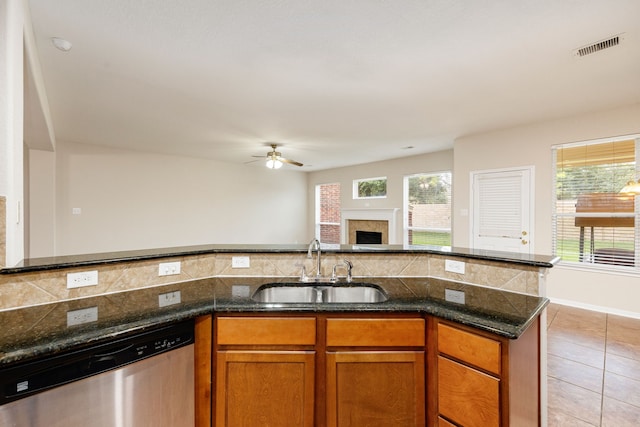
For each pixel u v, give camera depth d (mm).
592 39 2174
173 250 2125
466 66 2570
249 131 4578
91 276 1693
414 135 4777
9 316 1383
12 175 1461
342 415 1541
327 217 8477
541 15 1915
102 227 5680
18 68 1568
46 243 4879
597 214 3805
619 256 3689
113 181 5789
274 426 1535
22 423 1049
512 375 1298
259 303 1594
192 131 4562
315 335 1542
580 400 2123
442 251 2150
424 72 2680
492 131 4559
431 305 1571
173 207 6516
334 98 3266
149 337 1329
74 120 4043
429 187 6246
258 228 7895
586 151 3865
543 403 1636
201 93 3121
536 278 1734
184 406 1440
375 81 2857
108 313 1433
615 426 1880
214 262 2180
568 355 2729
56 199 5227
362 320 1540
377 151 5973
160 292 1786
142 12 1890
